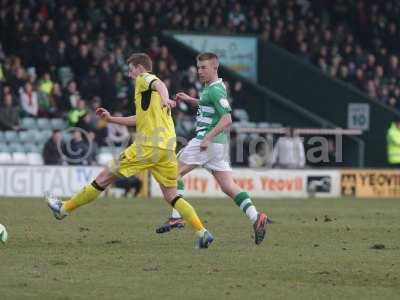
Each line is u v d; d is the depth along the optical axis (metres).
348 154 66.56
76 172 54.38
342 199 55.53
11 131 57.78
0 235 26.48
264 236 28.91
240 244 28.22
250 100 68.69
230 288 20.66
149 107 26.42
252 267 23.56
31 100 59.41
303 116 68.88
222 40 70.44
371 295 20.14
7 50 63.62
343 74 70.75
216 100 27.92
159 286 20.75
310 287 20.97
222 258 24.98
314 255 25.91
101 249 26.48
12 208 41.16
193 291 20.23
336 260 24.95
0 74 59.53
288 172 58.53
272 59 71.06
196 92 62.56
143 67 26.69
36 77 62.72
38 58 62.47
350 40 73.44
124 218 36.94
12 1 64.88
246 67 71.06
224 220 36.84
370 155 67.75
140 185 55.53
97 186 26.92
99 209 41.88
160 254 25.58
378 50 73.88
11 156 56.16
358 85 71.00
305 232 32.28
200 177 56.16
